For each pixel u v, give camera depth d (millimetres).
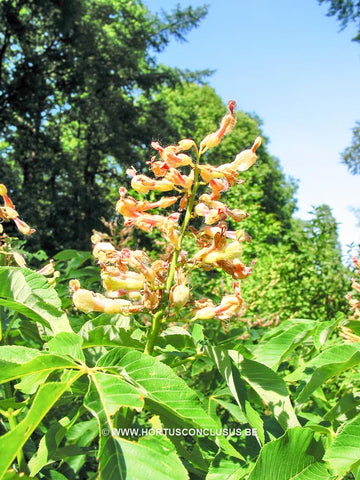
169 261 2041
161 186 2002
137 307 1901
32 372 1443
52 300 1922
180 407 1380
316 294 7164
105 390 1319
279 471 1509
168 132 27828
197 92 42281
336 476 1581
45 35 23734
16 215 2359
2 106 21688
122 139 25141
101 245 1975
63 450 1761
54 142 23703
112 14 28578
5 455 1219
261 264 8086
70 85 24469
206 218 1893
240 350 2322
